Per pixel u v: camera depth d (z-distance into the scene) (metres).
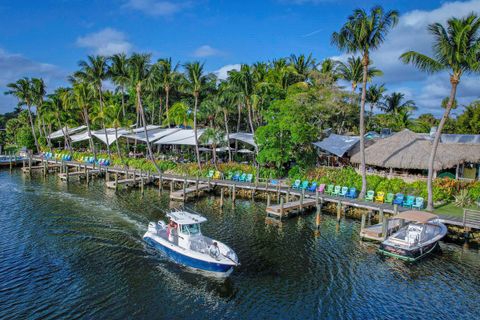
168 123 68.19
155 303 18.05
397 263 23.06
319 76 57.09
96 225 29.42
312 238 27.41
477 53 28.42
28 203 36.62
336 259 23.56
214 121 65.81
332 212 34.72
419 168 37.78
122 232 27.88
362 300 18.64
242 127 78.25
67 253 23.64
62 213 32.88
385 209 30.81
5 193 41.66
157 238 24.27
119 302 18.00
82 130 80.44
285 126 41.72
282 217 32.81
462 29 27.34
